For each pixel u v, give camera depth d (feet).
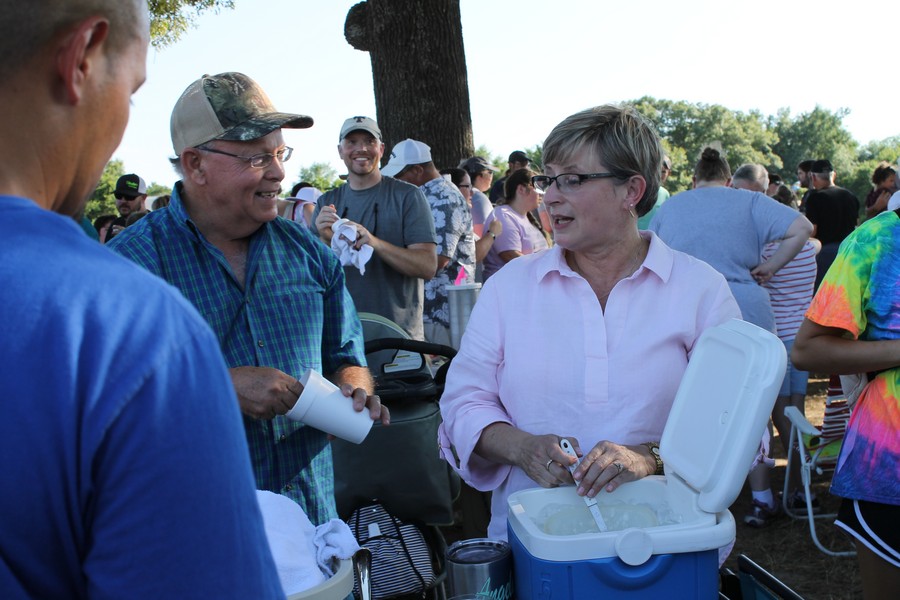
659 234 14.78
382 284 13.46
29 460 2.20
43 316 2.25
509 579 5.77
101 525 2.27
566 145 6.43
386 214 13.88
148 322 2.39
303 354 6.70
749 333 5.54
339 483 9.36
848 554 13.29
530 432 6.73
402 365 10.16
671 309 6.60
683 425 5.97
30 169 2.51
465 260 16.49
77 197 2.74
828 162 26.11
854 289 6.79
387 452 9.33
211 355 2.50
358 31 30.37
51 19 2.42
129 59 2.70
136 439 2.26
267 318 6.57
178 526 2.29
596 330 6.61
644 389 6.52
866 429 6.84
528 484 6.79
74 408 2.23
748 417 5.22
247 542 2.46
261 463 6.46
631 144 6.41
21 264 2.30
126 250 6.23
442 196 15.94
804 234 13.99
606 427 6.53
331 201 14.44
